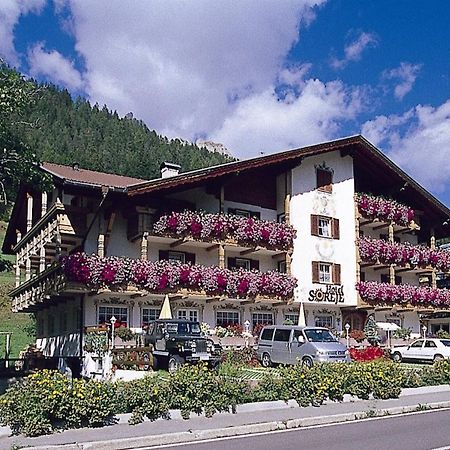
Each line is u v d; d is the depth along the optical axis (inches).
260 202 1376.7
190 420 550.3
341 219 1450.5
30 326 1967.3
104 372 932.6
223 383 609.3
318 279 1380.4
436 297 1551.4
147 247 1229.7
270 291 1277.1
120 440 461.7
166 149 5428.2
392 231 1537.9
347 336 1339.8
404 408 651.5
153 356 938.1
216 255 1307.8
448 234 1740.9
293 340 1012.5
